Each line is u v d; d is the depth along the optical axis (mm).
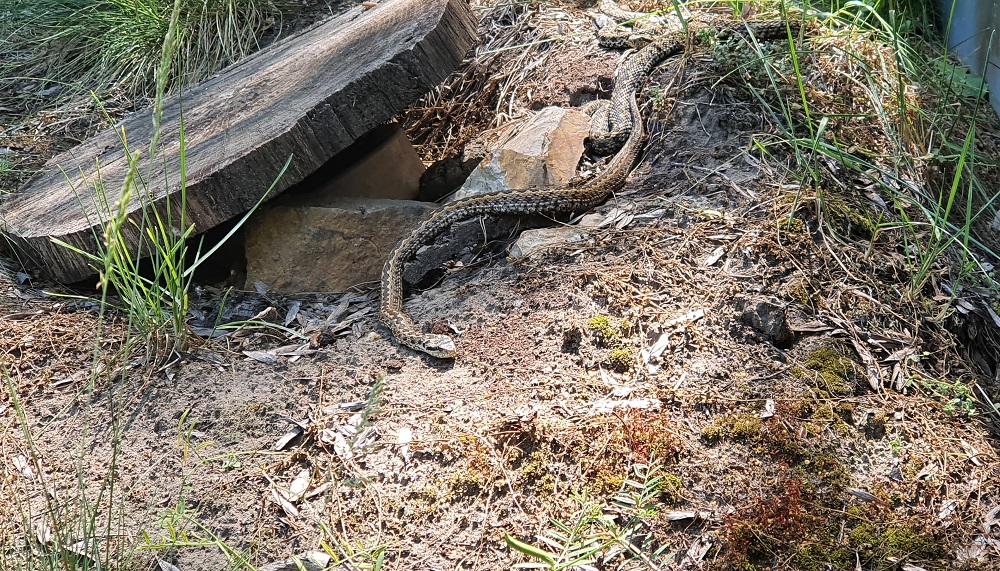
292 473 517
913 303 599
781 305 582
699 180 677
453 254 680
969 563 467
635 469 496
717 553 471
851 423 528
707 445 511
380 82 658
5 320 635
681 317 572
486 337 582
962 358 585
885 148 718
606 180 689
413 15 723
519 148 720
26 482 522
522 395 538
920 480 503
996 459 515
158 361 593
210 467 523
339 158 755
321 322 645
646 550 471
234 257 719
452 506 491
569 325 570
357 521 491
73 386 582
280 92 720
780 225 622
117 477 521
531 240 646
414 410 539
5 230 705
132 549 476
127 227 639
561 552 464
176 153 698
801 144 670
